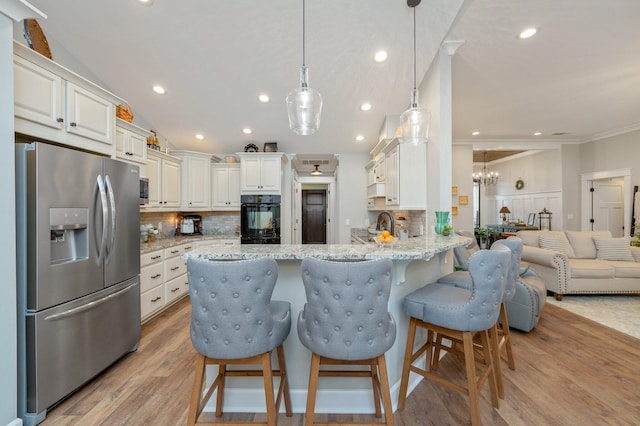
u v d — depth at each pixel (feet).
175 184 14.16
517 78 11.13
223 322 4.23
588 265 12.92
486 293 5.00
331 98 12.26
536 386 6.56
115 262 7.45
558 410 5.77
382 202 14.23
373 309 4.22
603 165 19.03
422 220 11.27
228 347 4.29
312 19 8.45
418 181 10.69
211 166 16.30
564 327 9.87
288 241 17.89
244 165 15.67
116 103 8.52
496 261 4.97
